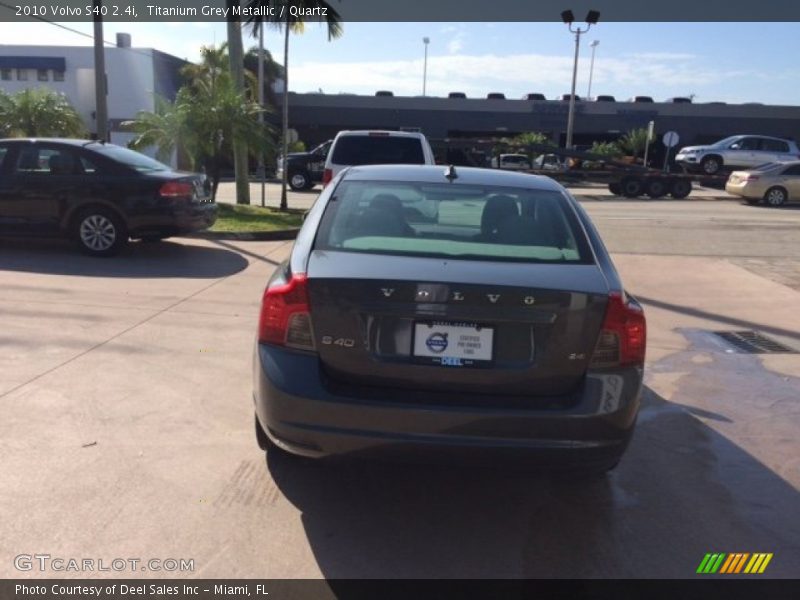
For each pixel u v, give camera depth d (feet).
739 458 14.11
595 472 10.75
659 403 16.99
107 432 13.91
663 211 66.49
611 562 10.59
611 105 150.71
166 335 20.17
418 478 12.82
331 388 10.36
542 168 106.42
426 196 13.23
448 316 10.18
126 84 126.52
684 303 27.32
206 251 33.94
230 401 15.65
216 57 90.58
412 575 10.10
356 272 10.52
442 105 150.82
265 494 11.97
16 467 12.41
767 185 73.87
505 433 10.09
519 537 11.16
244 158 54.54
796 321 24.97
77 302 23.30
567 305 10.23
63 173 30.66
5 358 17.80
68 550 10.21
